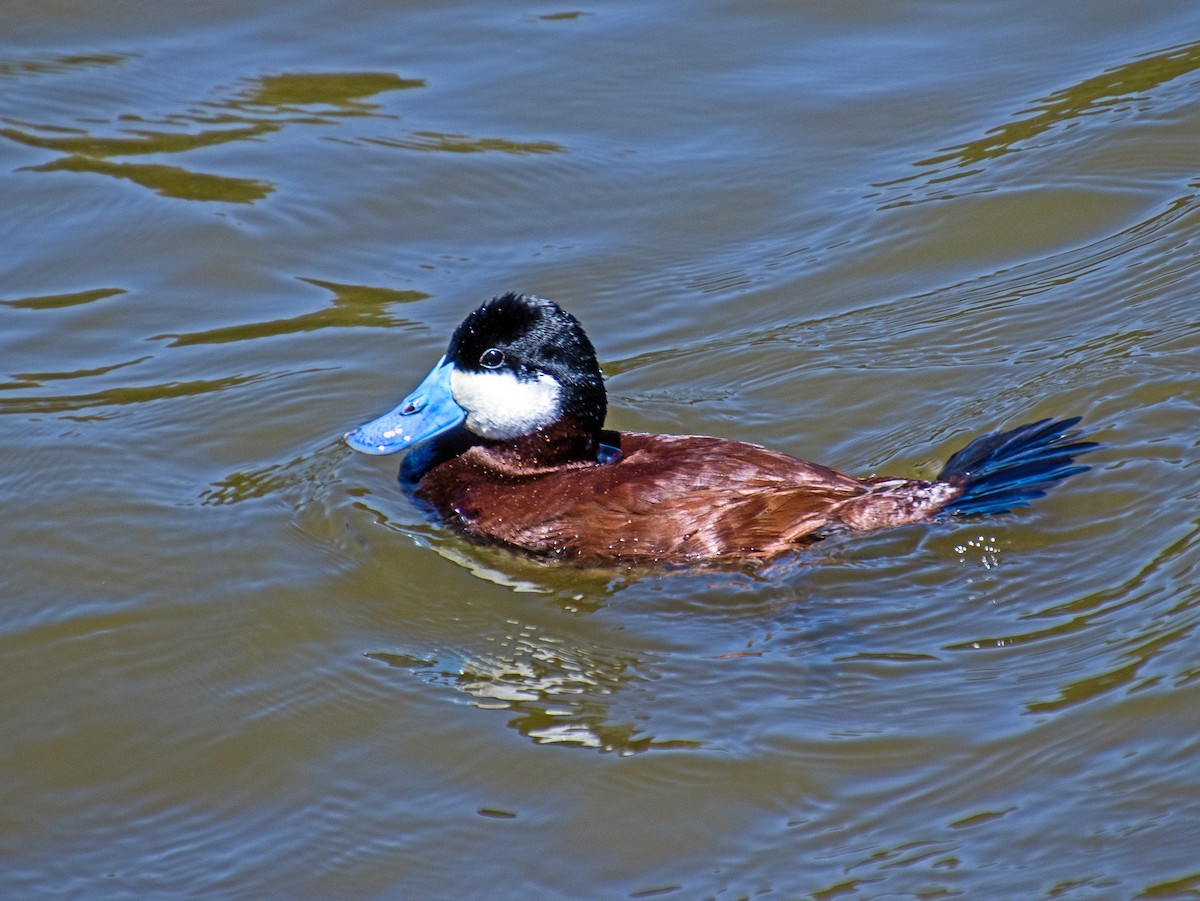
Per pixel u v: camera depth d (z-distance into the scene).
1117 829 7.38
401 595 9.99
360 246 14.63
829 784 7.99
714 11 18.16
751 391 12.28
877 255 13.98
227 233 14.73
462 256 14.45
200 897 7.66
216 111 16.59
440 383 11.02
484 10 18.41
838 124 15.91
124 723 8.95
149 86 17.05
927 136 15.60
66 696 9.19
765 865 7.53
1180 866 7.06
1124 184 14.46
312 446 11.87
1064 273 13.33
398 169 15.65
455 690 9.05
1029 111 15.73
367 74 17.20
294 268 14.31
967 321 12.85
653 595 9.71
